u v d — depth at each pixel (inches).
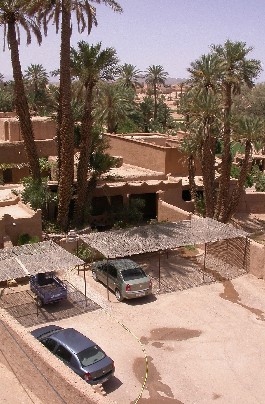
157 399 552.1
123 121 2356.1
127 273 816.3
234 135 1338.6
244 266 956.6
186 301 817.5
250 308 797.2
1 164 1660.9
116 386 573.3
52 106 1318.9
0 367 561.3
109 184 1416.1
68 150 1151.6
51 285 802.2
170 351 659.4
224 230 979.9
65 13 1095.6
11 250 856.9
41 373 480.1
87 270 961.5
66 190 1178.0
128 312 775.1
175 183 1464.1
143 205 1430.9
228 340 692.7
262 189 1897.1
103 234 941.2
